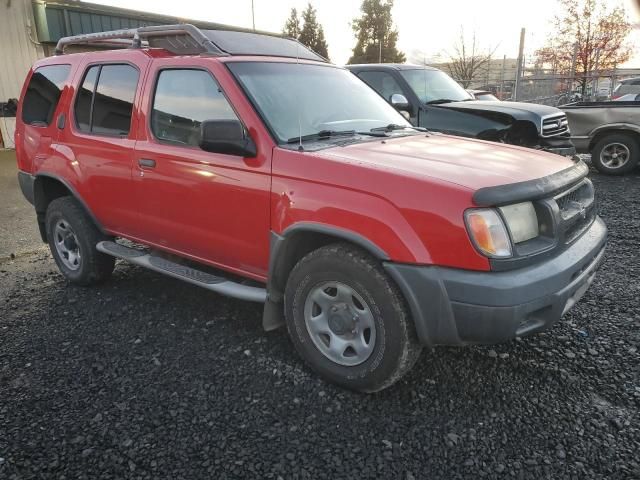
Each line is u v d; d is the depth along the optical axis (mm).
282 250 3064
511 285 2441
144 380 3117
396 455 2467
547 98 18375
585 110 9672
